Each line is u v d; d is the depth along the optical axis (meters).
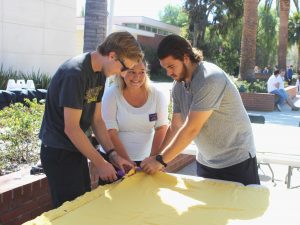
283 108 15.69
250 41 16.81
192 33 35.69
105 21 8.65
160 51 2.76
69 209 2.24
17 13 13.66
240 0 34.25
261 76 28.97
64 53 15.93
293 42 45.91
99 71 2.62
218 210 2.35
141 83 3.25
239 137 2.93
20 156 4.50
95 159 2.60
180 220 2.19
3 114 5.14
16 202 3.49
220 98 2.73
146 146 3.45
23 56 14.05
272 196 2.58
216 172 3.06
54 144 2.70
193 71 2.81
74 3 16.12
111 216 2.20
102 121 3.02
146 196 2.52
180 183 2.78
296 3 33.44
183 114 3.09
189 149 4.30
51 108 2.69
